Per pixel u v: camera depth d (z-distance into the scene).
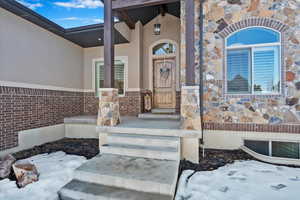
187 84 3.83
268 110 4.32
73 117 6.75
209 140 4.68
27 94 5.09
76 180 2.94
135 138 3.78
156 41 7.36
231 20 4.58
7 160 3.46
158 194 2.53
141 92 7.27
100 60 7.85
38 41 5.55
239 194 2.56
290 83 4.19
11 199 2.56
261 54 4.44
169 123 4.73
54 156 4.32
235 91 4.62
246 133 4.45
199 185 2.83
